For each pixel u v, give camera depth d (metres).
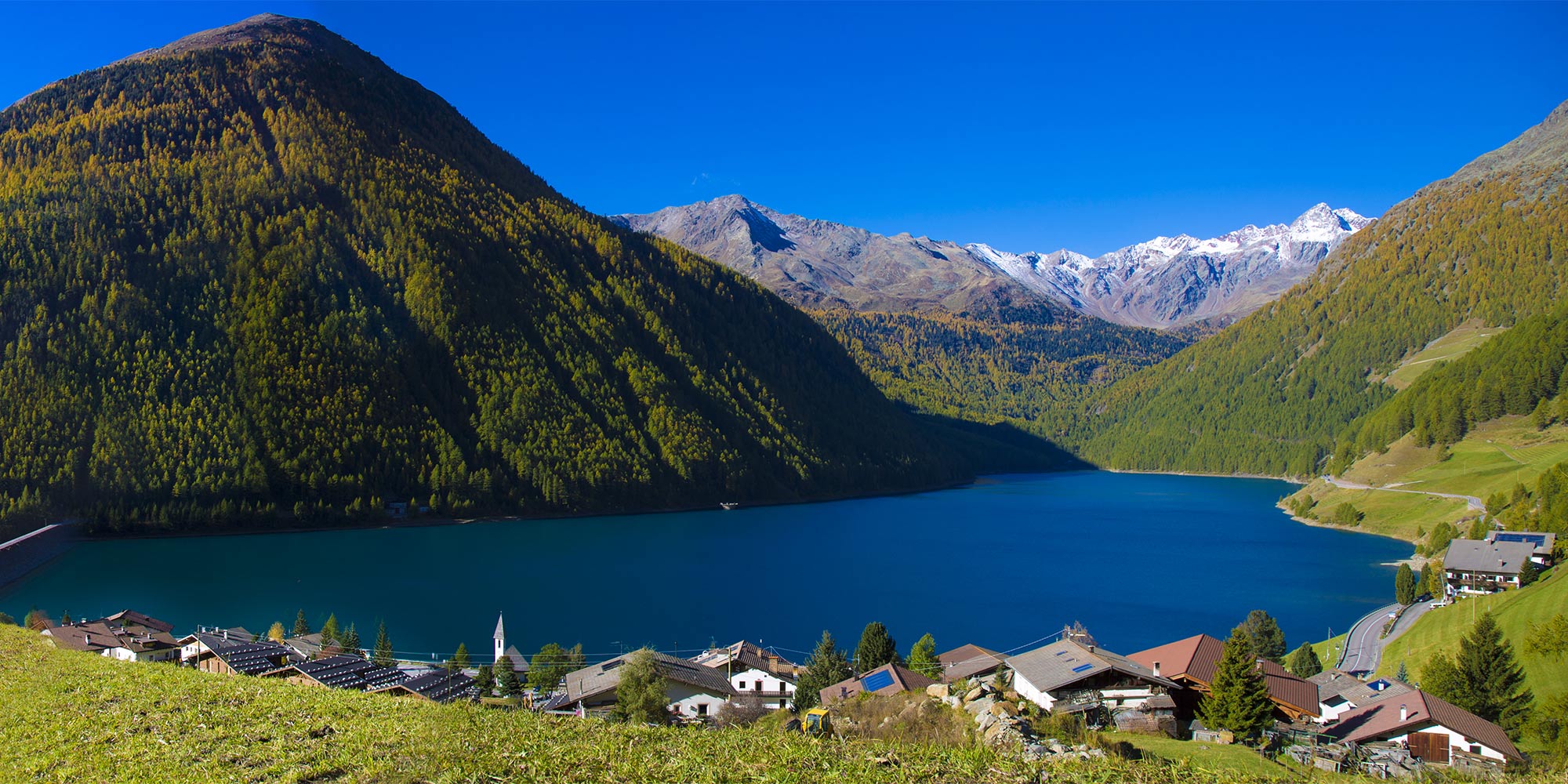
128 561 177.38
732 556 191.38
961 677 68.06
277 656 95.50
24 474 199.25
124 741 39.09
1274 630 106.69
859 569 175.25
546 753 37.16
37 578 160.38
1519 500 172.62
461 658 97.81
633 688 71.56
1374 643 115.62
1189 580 165.25
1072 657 63.91
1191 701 62.72
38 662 55.75
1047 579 165.75
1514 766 51.19
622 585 157.50
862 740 41.69
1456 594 138.75
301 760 36.59
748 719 67.88
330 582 158.25
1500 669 72.94
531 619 130.62
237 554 186.88
